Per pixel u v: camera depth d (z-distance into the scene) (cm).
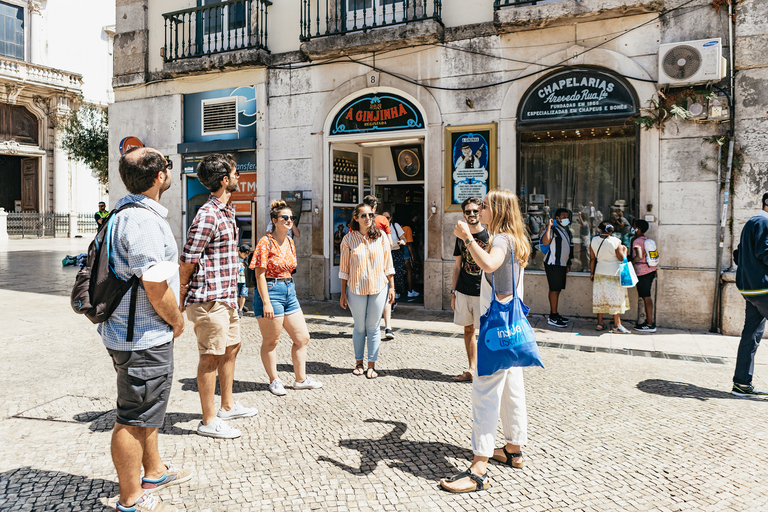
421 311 854
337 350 612
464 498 285
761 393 458
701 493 291
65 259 1463
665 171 724
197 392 457
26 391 451
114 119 1155
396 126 892
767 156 678
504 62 806
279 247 445
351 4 938
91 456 331
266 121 991
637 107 739
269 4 988
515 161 807
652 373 525
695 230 713
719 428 384
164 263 250
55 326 712
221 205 363
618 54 743
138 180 259
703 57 673
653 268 705
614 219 777
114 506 274
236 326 392
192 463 323
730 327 688
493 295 303
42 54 2847
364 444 353
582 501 283
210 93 1048
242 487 295
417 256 1102
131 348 252
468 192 836
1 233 2670
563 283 739
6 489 288
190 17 1048
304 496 286
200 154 1059
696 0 703
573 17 744
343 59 919
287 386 475
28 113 2866
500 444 355
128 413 257
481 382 304
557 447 350
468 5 835
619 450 346
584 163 789
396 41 848
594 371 530
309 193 960
